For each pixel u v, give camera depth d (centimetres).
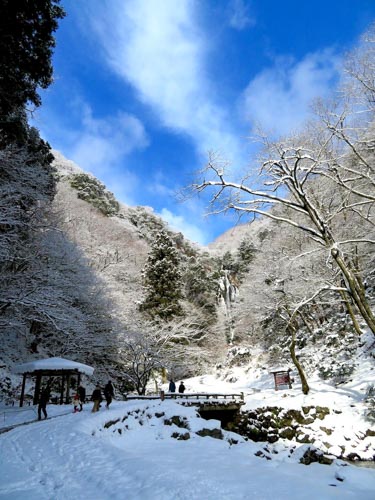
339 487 675
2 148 1731
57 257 2281
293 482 671
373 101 1374
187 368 3522
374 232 1766
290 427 1634
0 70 1316
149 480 631
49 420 1316
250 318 3425
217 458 867
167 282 3712
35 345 2502
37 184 1967
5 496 555
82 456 842
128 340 2758
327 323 2598
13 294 1644
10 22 1259
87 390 2508
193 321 3647
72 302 2291
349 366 1952
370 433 1432
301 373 1942
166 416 1398
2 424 1312
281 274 2397
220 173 1309
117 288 3394
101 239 4447
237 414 1905
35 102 1530
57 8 1383
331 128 1326
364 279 2388
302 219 2252
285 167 1342
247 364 3344
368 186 1667
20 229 1916
